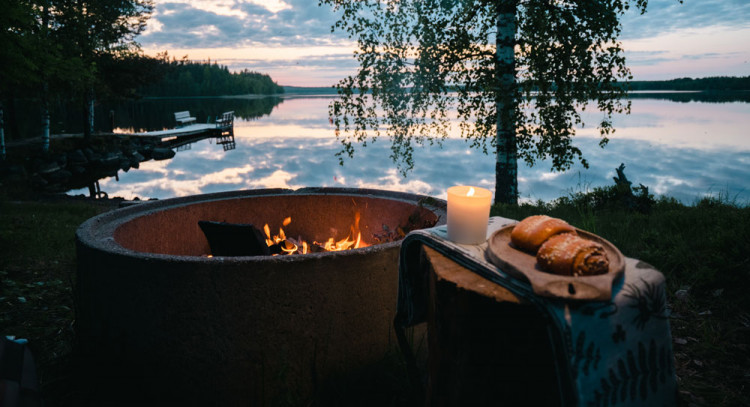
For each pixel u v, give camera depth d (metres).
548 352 1.20
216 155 25.69
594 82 6.64
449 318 1.33
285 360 1.98
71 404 2.05
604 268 1.11
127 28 19.03
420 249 1.74
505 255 1.31
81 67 8.77
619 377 1.06
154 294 1.96
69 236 5.46
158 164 22.05
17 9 6.38
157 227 2.92
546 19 6.54
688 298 2.77
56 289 3.73
